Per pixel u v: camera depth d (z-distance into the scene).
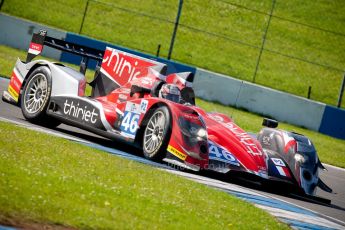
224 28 98.12
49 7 91.38
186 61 85.62
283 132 34.62
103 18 92.44
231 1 106.50
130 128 32.56
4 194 17.38
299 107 71.25
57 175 21.03
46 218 16.61
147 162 30.22
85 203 18.92
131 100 33.22
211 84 69.50
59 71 35.16
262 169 31.22
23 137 26.72
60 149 26.05
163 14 98.12
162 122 31.12
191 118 31.09
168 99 33.41
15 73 37.19
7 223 15.54
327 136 70.94
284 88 86.62
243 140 32.03
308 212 29.23
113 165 25.66
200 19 98.88
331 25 108.69
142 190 22.34
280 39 100.12
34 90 35.78
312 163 33.56
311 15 110.19
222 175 32.47
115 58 36.09
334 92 90.69
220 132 32.03
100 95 36.22
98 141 34.81
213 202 23.84
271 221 23.81
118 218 18.30
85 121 34.06
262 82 86.19
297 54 97.69
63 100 34.81
